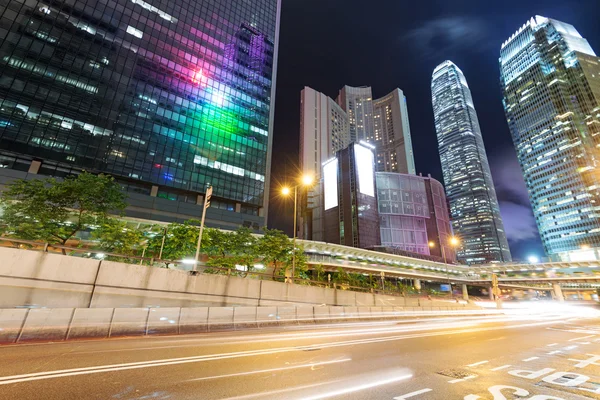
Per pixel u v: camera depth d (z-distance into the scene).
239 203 79.31
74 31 66.88
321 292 24.61
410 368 7.94
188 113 77.81
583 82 173.12
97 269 16.17
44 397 5.24
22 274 14.30
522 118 196.25
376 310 24.20
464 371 7.69
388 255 86.69
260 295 21.23
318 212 167.62
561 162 167.38
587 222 150.12
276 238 40.06
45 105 59.31
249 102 91.25
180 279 18.53
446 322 23.95
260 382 6.46
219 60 88.81
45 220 25.41
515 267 90.56
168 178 70.00
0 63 56.91
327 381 6.62
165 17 81.81
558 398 5.71
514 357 9.62
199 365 7.79
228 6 96.50
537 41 199.75
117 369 7.16
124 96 69.38
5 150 53.72
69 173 59.59
